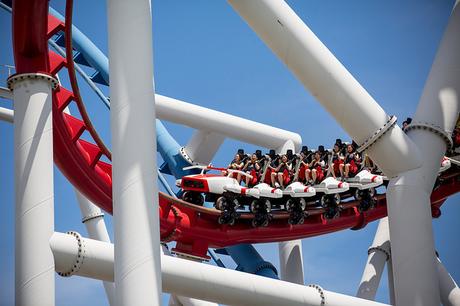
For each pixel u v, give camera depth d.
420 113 17.39
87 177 18.53
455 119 17.42
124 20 13.01
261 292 16.06
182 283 15.61
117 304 12.11
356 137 16.27
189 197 20.78
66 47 16.34
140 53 12.92
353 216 22.69
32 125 14.77
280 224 21.67
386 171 16.45
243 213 20.88
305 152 21.92
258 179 21.14
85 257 14.75
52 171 14.72
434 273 15.70
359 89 15.96
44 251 14.24
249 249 22.58
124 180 12.39
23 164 14.55
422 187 16.25
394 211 16.16
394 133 16.17
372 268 23.11
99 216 21.27
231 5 15.30
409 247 15.83
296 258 23.22
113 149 12.60
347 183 21.34
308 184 21.53
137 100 12.69
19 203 14.39
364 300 16.92
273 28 15.29
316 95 15.97
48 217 14.41
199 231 20.39
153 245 12.23
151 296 11.99
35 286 14.01
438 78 17.70
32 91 14.99
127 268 12.07
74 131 18.08
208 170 23.19
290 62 15.66
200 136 24.08
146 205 12.31
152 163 12.55
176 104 23.53
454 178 23.45
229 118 24.08
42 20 15.39
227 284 15.85
